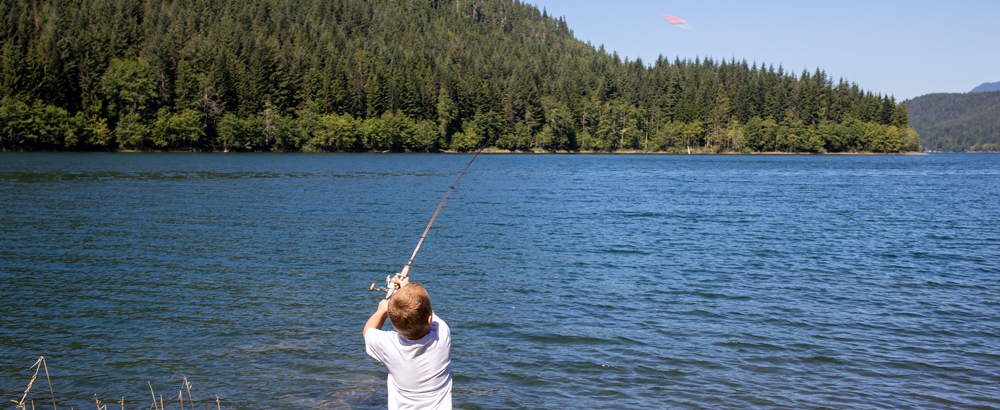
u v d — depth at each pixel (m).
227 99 102.81
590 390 6.28
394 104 119.88
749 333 8.16
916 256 14.10
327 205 23.97
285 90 111.25
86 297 9.62
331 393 6.17
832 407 5.92
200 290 10.17
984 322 8.73
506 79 144.88
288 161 69.25
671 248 14.99
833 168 69.88
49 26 109.50
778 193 33.38
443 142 123.06
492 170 57.88
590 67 171.75
